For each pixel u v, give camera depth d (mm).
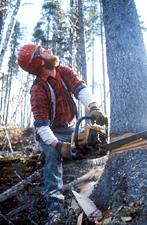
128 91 2031
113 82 2178
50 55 1957
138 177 1462
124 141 1339
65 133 2053
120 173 1633
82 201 1703
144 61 2133
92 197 1864
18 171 2461
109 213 1405
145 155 1559
